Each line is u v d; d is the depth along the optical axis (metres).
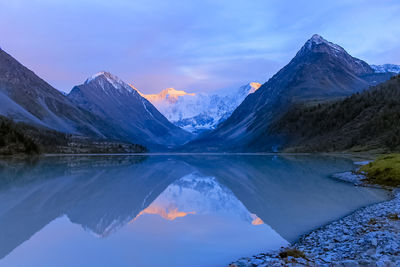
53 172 66.06
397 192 36.72
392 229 17.84
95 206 29.58
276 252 16.34
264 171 69.12
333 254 14.26
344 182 47.34
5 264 15.28
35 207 28.92
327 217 25.09
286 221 23.92
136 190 40.31
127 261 15.77
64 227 22.09
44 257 16.25
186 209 28.55
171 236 20.05
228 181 50.88
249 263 13.97
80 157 159.88
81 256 16.44
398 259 12.01
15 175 59.03
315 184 45.72
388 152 124.31
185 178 55.41
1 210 27.59
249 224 23.08
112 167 83.31
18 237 19.64
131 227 22.23
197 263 15.53
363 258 12.79
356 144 158.38
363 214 24.55
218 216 25.75
